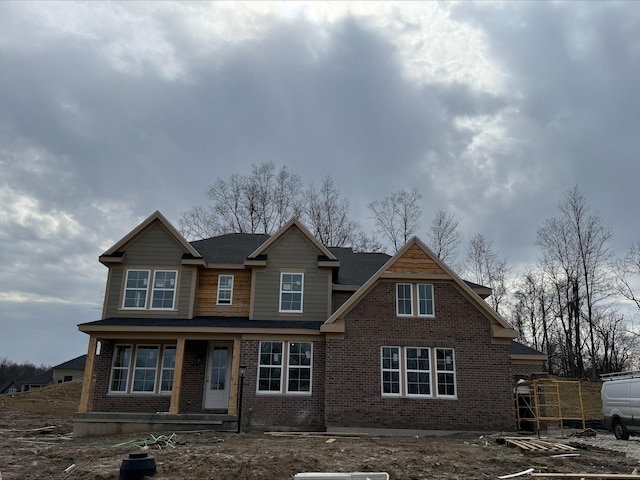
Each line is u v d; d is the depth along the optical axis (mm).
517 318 50469
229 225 45219
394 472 11094
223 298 22688
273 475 10516
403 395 19234
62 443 16094
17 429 20953
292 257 22703
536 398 19891
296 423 19312
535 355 24125
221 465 11180
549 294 48562
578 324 44625
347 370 19469
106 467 11320
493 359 19734
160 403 20953
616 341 45594
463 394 19281
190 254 22406
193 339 20141
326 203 46875
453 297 20453
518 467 12086
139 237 22703
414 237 21047
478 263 51656
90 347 19734
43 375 76125
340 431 18672
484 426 18938
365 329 19953
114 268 22266
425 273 20609
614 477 10641
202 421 18719
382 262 26391
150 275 22250
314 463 11609
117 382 21188
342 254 27609
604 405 19750
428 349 19859
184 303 21969
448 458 12797
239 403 18484
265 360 20000
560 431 22156
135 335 20016
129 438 16781
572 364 44969
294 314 21922
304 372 20000
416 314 20234
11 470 11266
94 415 18516
